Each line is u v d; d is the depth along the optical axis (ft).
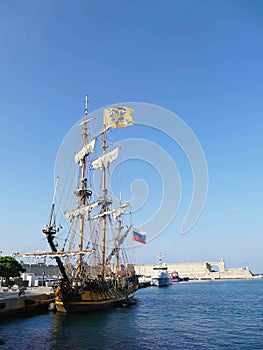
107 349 123.24
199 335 150.92
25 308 201.87
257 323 185.78
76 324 173.27
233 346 130.31
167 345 130.82
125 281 302.86
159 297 380.78
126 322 183.42
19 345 127.85
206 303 303.48
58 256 196.95
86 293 213.87
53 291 246.27
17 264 355.15
